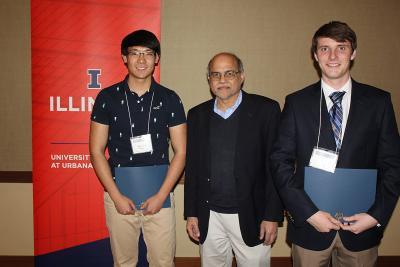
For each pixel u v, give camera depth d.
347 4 2.74
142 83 1.98
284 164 1.67
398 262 2.86
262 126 1.88
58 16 2.38
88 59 2.41
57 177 2.47
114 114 1.97
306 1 2.74
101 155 1.97
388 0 2.75
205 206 1.93
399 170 1.55
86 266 2.55
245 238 1.87
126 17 2.39
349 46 1.56
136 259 2.11
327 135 1.61
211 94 2.79
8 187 2.76
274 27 2.75
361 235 1.62
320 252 1.65
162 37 2.75
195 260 2.85
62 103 2.43
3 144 2.78
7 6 2.69
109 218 2.02
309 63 2.78
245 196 1.86
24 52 2.72
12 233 2.79
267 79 2.79
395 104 2.82
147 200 1.95
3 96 2.75
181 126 2.03
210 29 2.75
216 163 1.89
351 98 1.62
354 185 1.56
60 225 2.51
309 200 1.58
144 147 1.96
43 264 2.53
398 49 2.79
